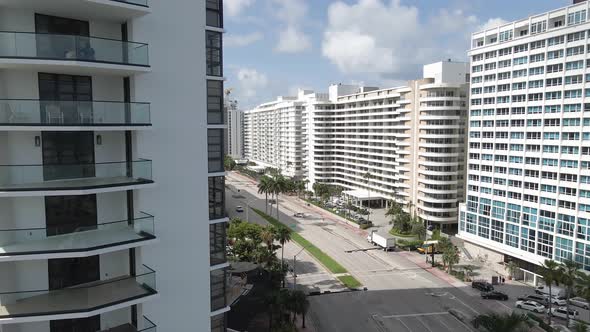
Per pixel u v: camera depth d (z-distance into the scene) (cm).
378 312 6253
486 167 8431
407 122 11906
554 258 7050
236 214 13062
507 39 7938
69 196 2362
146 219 2445
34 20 2227
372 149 13938
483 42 8512
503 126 8019
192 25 2567
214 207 2834
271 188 12569
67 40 2128
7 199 2208
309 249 9412
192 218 2669
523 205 7644
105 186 2233
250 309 5738
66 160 2347
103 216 2489
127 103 2330
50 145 2295
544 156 7244
